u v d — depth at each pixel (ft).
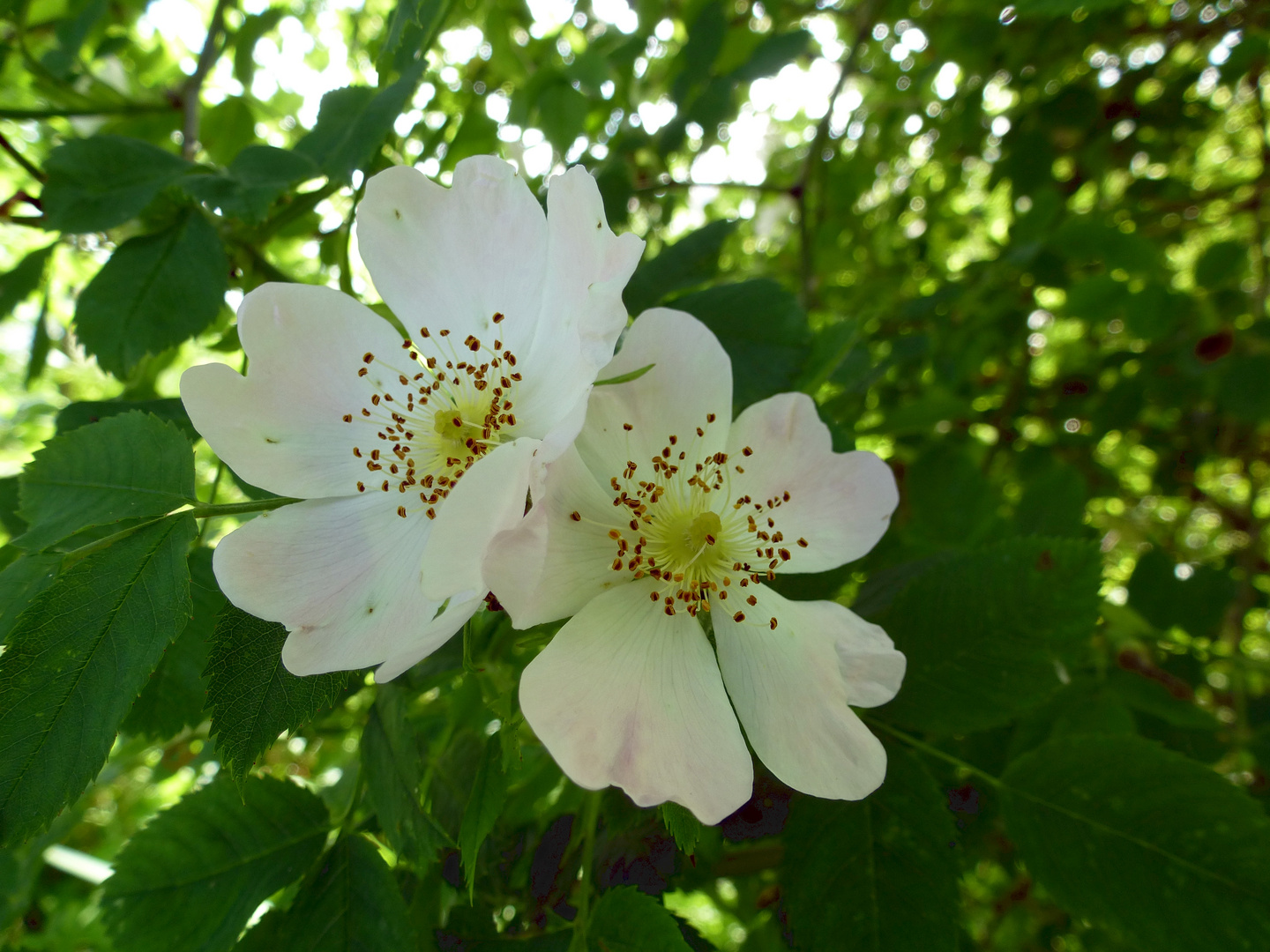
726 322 0.37
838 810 0.31
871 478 0.30
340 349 0.31
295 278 0.44
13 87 0.53
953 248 1.06
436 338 0.31
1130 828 0.30
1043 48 0.68
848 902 0.29
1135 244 0.57
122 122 0.50
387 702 0.32
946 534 0.52
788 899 0.30
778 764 0.27
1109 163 0.74
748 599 0.30
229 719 0.26
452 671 0.33
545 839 0.33
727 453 0.30
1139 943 0.29
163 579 0.27
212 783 0.33
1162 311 0.58
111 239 0.42
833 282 0.87
